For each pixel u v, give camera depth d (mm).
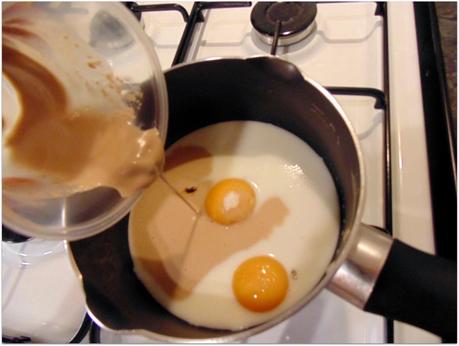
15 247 327
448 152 301
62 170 254
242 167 337
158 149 270
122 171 261
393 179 297
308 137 318
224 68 280
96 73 263
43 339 284
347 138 245
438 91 331
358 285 208
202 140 350
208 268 303
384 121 314
